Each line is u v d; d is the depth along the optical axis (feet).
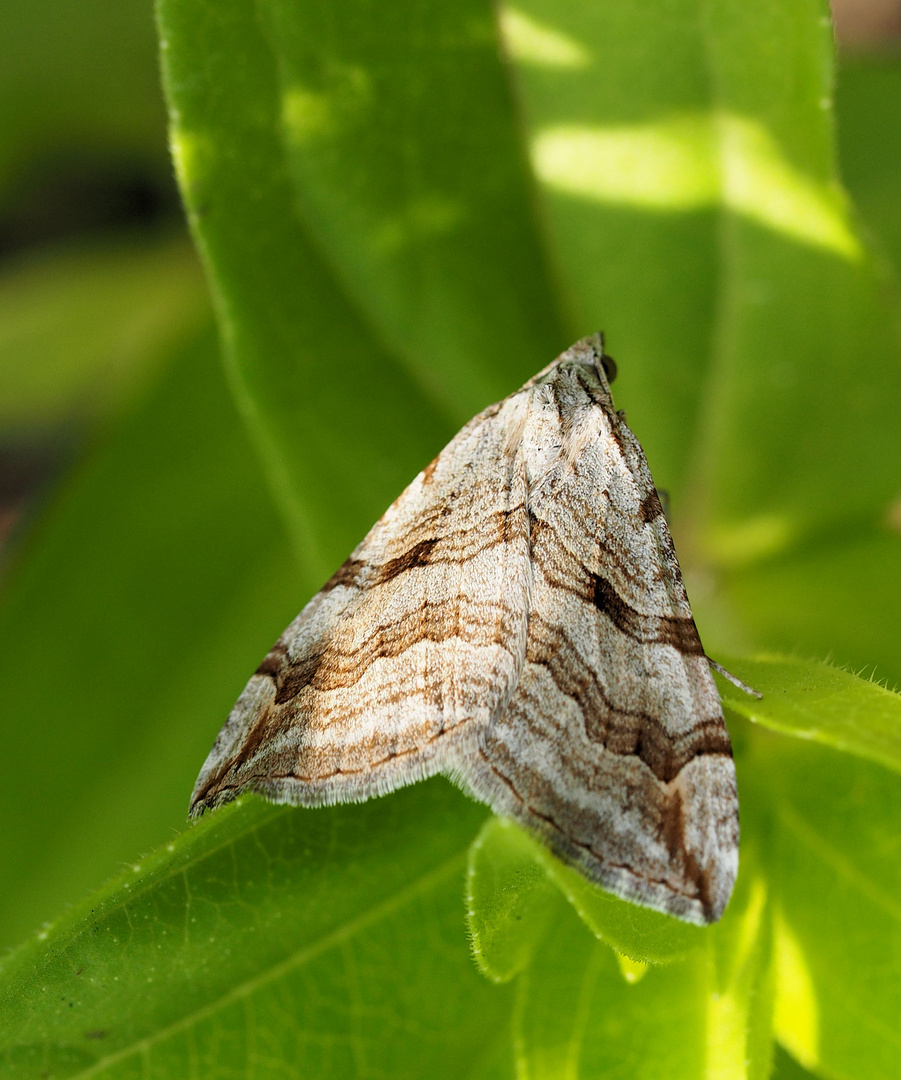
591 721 0.42
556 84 0.46
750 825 0.43
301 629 0.44
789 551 0.48
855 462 0.47
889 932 0.43
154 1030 0.43
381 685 0.43
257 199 0.45
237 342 0.45
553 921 0.43
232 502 0.52
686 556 0.48
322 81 0.45
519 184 0.46
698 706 0.42
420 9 0.45
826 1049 0.43
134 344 0.58
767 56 0.45
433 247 0.46
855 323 0.46
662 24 0.45
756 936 0.43
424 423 0.46
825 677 0.42
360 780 0.43
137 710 0.51
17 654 0.51
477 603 0.43
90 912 0.42
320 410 0.46
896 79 0.51
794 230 0.46
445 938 0.43
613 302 0.47
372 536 0.44
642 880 0.41
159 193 0.60
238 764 0.43
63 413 0.59
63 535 0.51
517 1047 0.42
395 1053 0.43
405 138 0.45
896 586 0.47
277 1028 0.43
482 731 0.42
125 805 0.50
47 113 0.57
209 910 0.43
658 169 0.46
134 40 0.56
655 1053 0.42
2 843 0.50
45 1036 0.42
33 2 0.54
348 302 0.46
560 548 0.43
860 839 0.43
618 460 0.44
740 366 0.47
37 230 0.59
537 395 0.44
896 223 0.51
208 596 0.51
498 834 0.42
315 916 0.43
